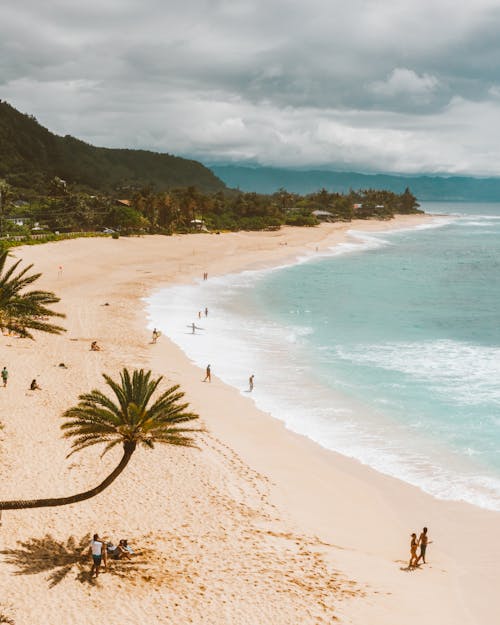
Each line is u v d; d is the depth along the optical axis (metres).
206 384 42.22
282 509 24.97
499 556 22.70
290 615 17.23
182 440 20.53
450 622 17.88
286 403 39.72
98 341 51.47
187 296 77.88
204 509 23.91
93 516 22.55
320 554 21.45
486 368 49.06
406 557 22.39
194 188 192.75
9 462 26.34
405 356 52.44
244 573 19.42
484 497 27.88
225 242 145.75
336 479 28.83
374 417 37.84
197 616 16.92
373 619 17.45
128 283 84.69
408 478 29.61
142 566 19.47
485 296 84.81
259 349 53.31
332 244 158.75
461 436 35.16
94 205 166.62
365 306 75.69
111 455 28.02
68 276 86.38
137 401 19.81
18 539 20.45
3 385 36.66
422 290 89.44
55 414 32.62
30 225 140.88
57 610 16.75
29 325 23.58
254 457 30.36
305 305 75.06
